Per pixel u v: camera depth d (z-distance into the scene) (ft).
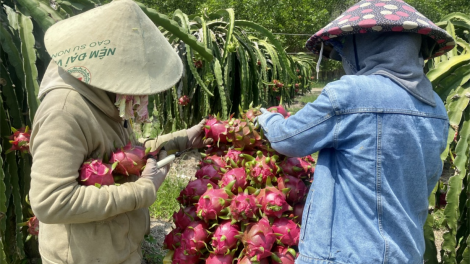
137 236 4.66
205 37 11.57
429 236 6.57
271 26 43.11
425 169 3.99
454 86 6.82
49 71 4.20
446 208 6.31
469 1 50.31
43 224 4.50
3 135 5.88
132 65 3.96
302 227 4.26
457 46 8.78
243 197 4.39
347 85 3.83
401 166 3.78
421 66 4.04
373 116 3.74
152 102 10.51
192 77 12.67
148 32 4.21
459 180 6.24
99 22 4.02
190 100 12.69
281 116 4.75
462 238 6.82
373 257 3.77
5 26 6.33
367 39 4.07
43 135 3.68
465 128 6.46
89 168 3.93
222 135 5.24
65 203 3.66
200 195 4.94
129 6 4.11
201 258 4.79
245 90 12.66
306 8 45.37
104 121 4.23
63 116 3.71
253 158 4.97
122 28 4.01
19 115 6.11
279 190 4.68
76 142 3.80
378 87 3.80
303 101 37.29
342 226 3.98
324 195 4.10
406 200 3.94
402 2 4.08
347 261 3.87
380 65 3.96
